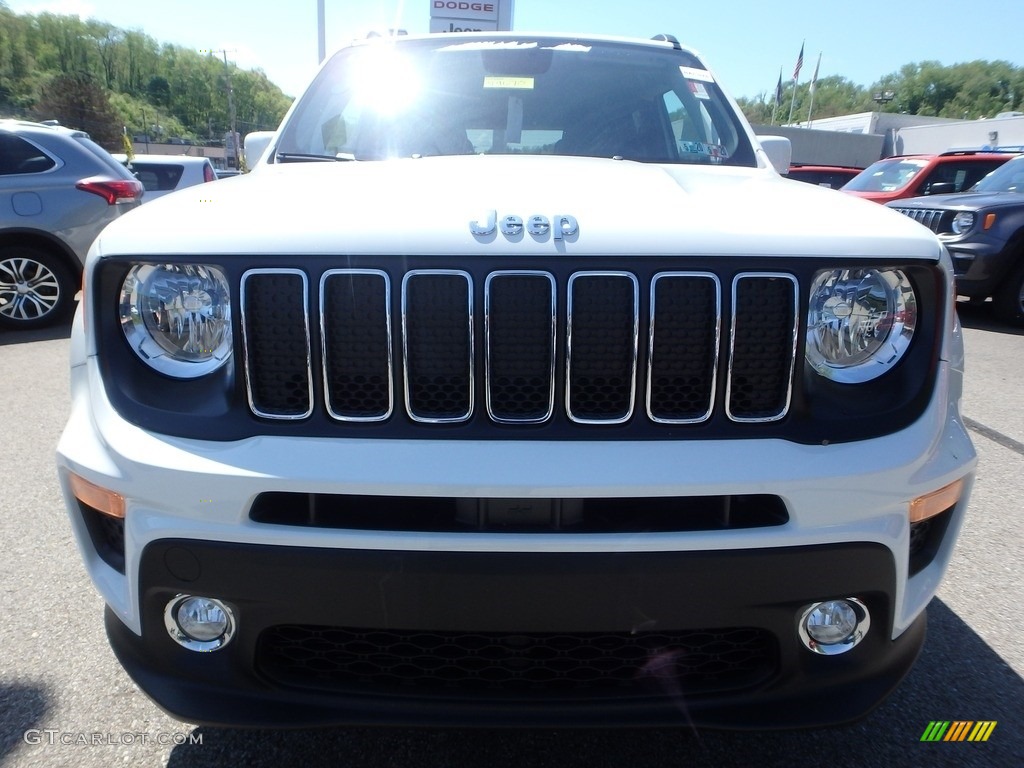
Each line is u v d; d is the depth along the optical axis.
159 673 1.59
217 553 1.45
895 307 1.56
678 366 1.48
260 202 1.64
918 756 1.96
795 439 1.47
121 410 1.50
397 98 2.75
